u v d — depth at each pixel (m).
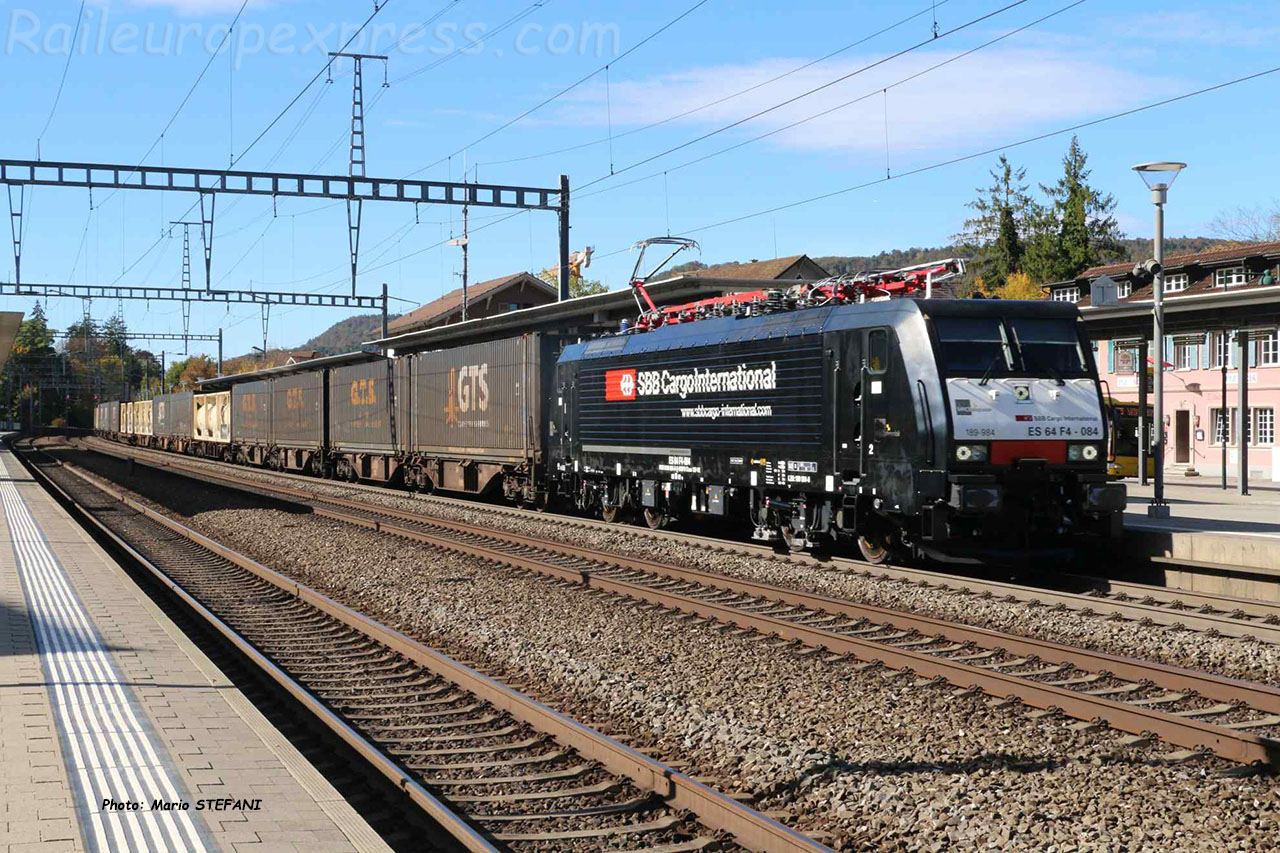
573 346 22.66
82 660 9.01
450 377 28.44
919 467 13.26
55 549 16.86
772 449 15.91
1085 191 76.31
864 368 14.15
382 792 6.65
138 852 5.01
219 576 16.03
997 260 80.94
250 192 25.48
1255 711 8.12
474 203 26.88
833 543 17.70
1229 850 5.55
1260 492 25.48
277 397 44.31
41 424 134.62
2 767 6.25
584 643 10.59
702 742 7.57
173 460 56.19
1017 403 13.33
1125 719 7.51
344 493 31.75
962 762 6.89
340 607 12.23
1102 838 5.67
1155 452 17.30
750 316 16.80
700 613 11.84
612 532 19.64
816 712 8.10
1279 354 40.19
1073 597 11.98
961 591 12.99
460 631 11.55
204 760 6.40
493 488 28.17
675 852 5.70
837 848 5.73
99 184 24.83
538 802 6.46
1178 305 25.50
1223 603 11.93
